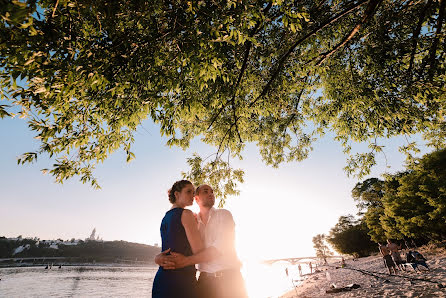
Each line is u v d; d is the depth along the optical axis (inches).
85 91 144.8
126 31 138.5
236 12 127.5
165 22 136.6
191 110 188.2
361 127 313.6
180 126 333.7
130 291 2116.1
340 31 267.9
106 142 196.7
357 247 2301.9
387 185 1487.5
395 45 225.3
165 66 153.9
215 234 97.9
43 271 5315.0
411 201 1149.7
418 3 219.1
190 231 86.7
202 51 125.8
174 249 84.4
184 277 82.9
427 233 1199.6
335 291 482.3
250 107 281.1
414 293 301.4
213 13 127.2
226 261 96.5
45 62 107.9
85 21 129.3
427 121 255.6
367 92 246.4
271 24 236.1
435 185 959.0
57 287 2287.2
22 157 148.8
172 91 182.7
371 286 444.5
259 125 383.2
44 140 146.5
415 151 310.2
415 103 257.8
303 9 123.4
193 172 279.0
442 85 203.2
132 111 175.9
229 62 216.8
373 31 242.1
